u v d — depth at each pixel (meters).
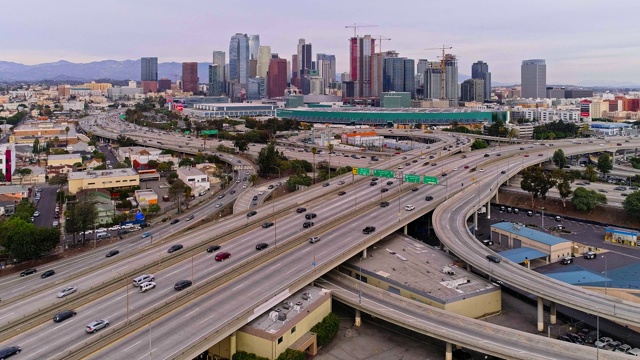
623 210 187.38
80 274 114.56
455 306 109.31
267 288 103.06
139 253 128.38
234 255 124.00
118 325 87.25
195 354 80.56
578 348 88.44
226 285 105.50
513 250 146.88
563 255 147.12
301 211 166.88
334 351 100.44
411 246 146.12
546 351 87.75
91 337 84.12
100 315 92.62
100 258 142.50
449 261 134.12
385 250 142.75
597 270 137.62
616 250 155.75
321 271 114.19
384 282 122.31
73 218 160.75
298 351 91.75
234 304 95.88
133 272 110.88
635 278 129.62
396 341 104.69
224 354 92.31
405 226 158.88
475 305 112.75
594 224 186.50
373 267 129.62
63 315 91.25
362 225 149.75
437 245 164.12
